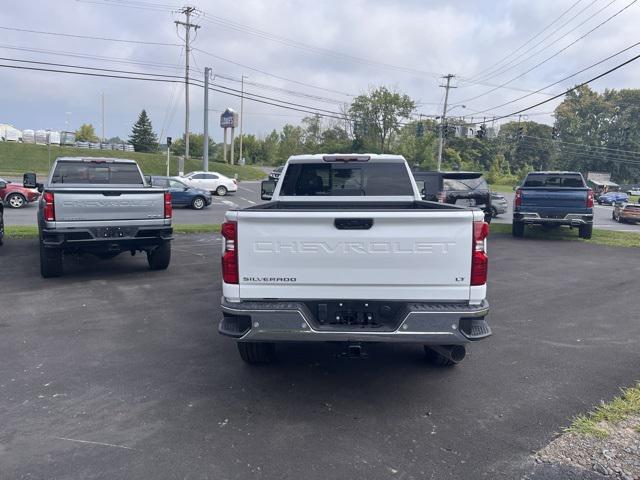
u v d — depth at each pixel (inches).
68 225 340.5
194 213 1007.0
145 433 152.7
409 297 161.9
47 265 356.2
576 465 136.6
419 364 210.7
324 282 162.2
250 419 161.8
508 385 189.8
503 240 613.3
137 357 215.8
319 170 251.6
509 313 289.4
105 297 313.6
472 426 158.2
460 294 161.2
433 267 160.1
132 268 406.0
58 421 159.9
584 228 621.9
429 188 625.3
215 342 235.5
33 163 2231.8
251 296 164.6
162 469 134.1
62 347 226.8
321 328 161.8
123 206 354.3
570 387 188.2
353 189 252.5
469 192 622.2
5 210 928.9
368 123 3257.9
